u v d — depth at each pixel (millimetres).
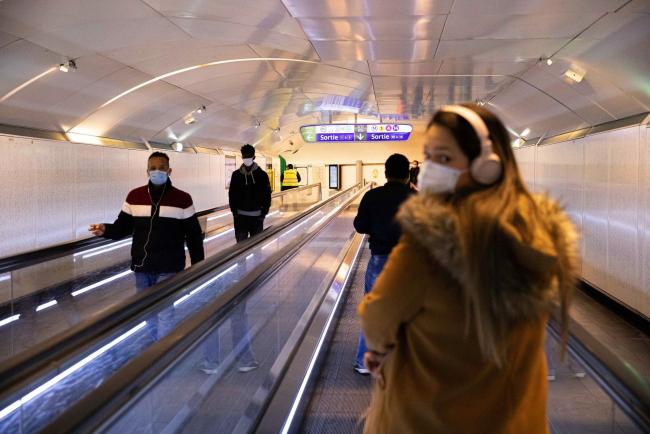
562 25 5508
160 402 2336
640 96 6195
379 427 1368
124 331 2143
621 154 6207
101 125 8984
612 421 1906
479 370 1237
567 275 1233
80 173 8188
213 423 2955
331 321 5223
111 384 1530
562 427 2416
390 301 1228
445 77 9125
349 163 27328
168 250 3725
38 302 4723
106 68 7246
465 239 1135
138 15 5582
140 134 10586
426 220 1167
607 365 1714
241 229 6258
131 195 3781
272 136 19875
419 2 4977
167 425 2406
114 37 6180
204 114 12203
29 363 1483
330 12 5395
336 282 6578
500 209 1160
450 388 1249
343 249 9031
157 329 3297
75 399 2418
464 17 5406
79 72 6926
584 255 7617
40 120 7469
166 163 3725
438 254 1153
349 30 6055
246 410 3148
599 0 4695
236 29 6230
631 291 5980
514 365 1246
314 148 27469
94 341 1818
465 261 1124
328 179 27453
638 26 5137
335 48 6969
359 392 3807
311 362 3895
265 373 3885
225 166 15273
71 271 5312
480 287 1124
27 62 6047
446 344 1243
